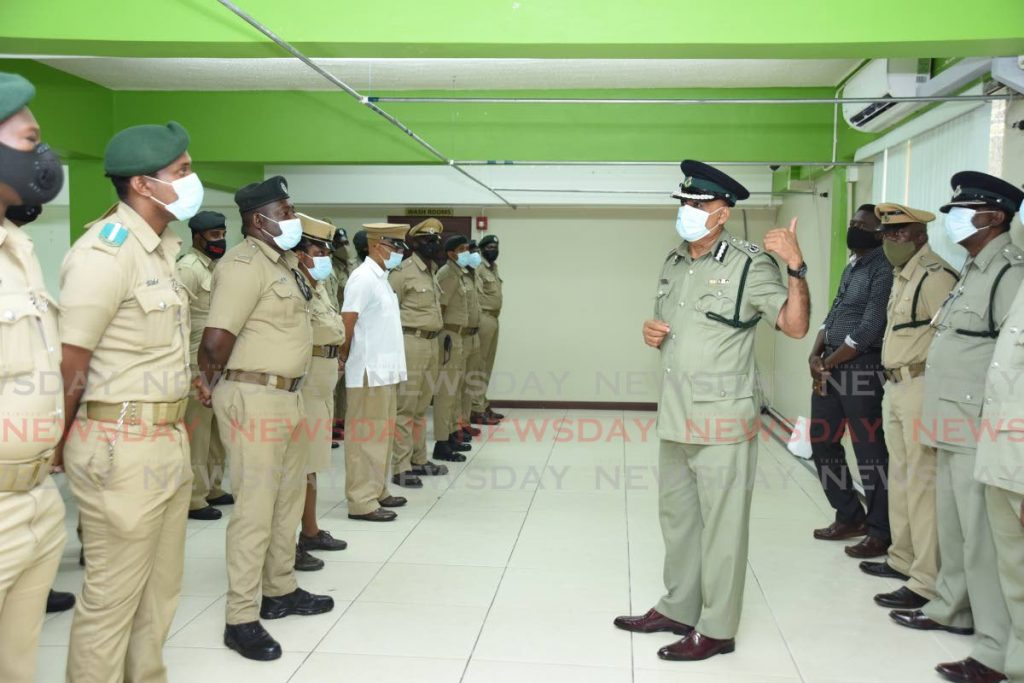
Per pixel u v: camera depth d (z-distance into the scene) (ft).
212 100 20.49
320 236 11.69
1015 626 8.18
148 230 7.13
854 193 19.27
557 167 25.81
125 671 7.80
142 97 20.47
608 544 13.55
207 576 11.83
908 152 15.65
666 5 9.92
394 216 29.60
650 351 29.50
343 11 10.12
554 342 29.86
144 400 6.97
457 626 10.13
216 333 8.95
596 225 29.43
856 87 15.80
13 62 16.89
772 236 8.60
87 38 10.18
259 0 10.14
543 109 20.48
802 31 9.82
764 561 12.84
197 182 7.38
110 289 6.68
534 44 10.12
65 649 9.38
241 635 9.26
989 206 9.21
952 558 9.92
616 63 17.48
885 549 12.96
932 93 13.46
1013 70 10.73
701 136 20.24
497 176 25.98
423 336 17.46
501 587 11.50
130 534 6.99
